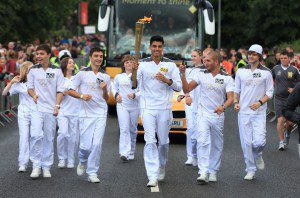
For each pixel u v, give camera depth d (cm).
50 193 1145
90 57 1241
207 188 1193
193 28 2347
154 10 2355
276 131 2091
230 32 5044
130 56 1502
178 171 1362
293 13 4366
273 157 1577
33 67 1282
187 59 2331
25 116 1355
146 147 1202
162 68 1205
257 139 1281
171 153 1597
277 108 1708
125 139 1481
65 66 1446
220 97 1248
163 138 1222
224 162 1480
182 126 1731
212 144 1262
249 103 1287
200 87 1252
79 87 1240
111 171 1355
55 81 1284
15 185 1214
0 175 1310
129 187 1195
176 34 2344
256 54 1277
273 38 4481
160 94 1212
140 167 1403
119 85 1491
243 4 4947
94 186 1205
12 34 4222
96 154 1238
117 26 2369
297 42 4544
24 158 1350
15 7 4066
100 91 1238
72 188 1188
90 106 1238
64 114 1398
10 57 2475
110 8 2372
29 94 1284
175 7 2347
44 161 1298
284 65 1716
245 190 1180
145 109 1212
